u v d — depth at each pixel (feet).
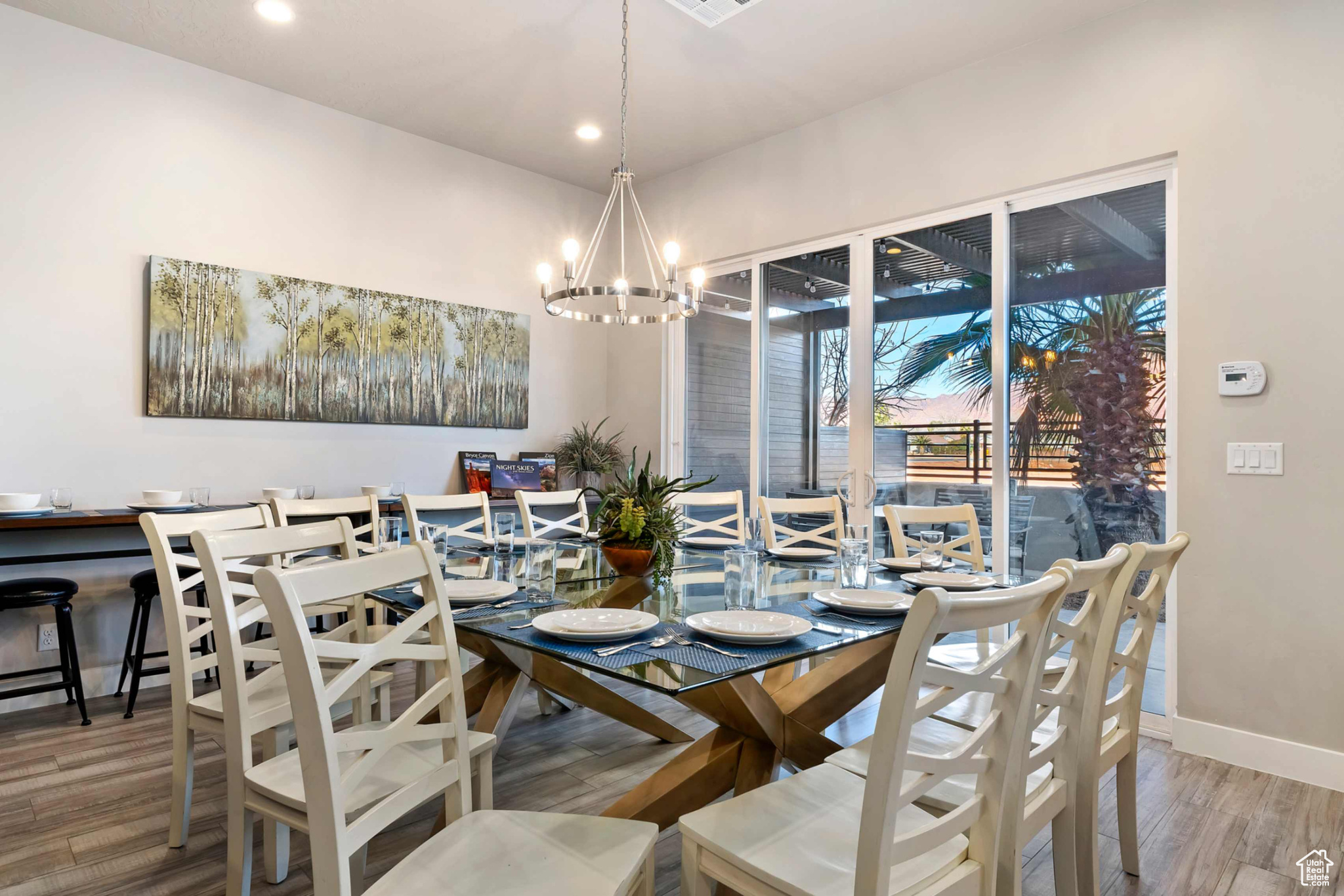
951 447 12.17
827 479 13.89
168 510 10.82
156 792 7.68
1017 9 10.28
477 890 3.65
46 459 10.61
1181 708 9.45
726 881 4.05
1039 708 4.72
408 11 10.52
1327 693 8.40
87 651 10.96
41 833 6.82
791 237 14.14
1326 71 8.58
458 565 7.91
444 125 14.11
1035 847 6.99
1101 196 10.67
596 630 4.91
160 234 11.61
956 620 3.24
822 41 11.16
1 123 10.34
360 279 13.78
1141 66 9.99
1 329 10.30
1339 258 8.44
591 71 12.10
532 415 16.37
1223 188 9.25
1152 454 10.12
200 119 12.02
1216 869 6.54
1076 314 10.87
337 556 10.92
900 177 12.57
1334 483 8.42
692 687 3.96
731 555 5.85
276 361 12.64
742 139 14.65
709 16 10.57
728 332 15.61
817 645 4.86
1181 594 9.48
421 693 8.63
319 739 3.36
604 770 8.35
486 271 15.60
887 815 3.27
